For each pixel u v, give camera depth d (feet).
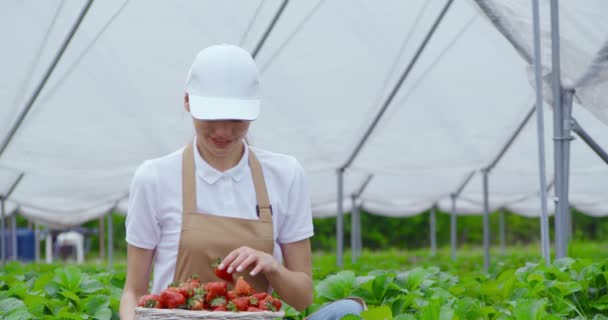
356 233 59.72
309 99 41.98
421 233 113.70
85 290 21.29
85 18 33.63
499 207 72.69
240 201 14.55
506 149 50.06
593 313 20.52
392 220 111.86
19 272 33.22
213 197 14.43
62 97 38.32
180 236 14.24
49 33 33.12
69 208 56.08
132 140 42.47
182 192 14.39
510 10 28.14
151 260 14.87
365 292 19.58
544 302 15.53
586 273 21.06
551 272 21.50
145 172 14.44
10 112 36.73
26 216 64.90
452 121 47.14
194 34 35.99
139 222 14.48
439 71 42.91
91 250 106.01
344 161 46.93
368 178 58.13
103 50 35.91
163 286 14.51
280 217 14.85
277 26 36.88
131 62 36.94
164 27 35.35
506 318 16.03
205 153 14.53
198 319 11.89
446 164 51.29
